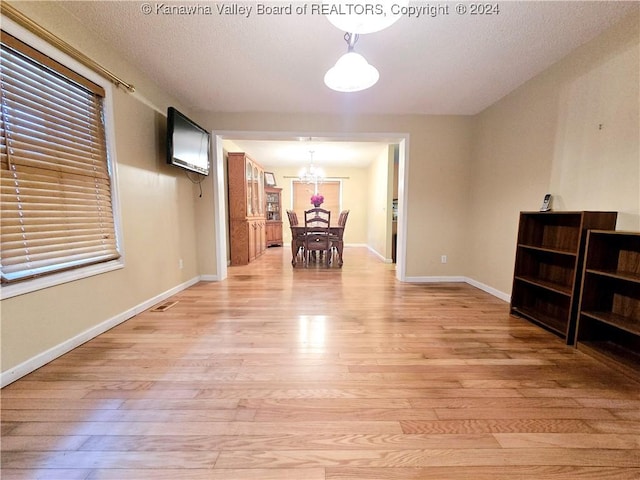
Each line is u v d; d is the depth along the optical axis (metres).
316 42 2.05
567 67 2.20
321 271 4.43
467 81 2.64
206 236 3.73
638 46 1.70
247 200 5.12
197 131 3.12
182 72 2.50
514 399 1.35
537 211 2.37
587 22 1.81
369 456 1.04
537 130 2.52
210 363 1.66
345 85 1.81
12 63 1.47
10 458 1.01
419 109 3.37
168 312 2.53
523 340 1.99
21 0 1.50
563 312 2.22
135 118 2.43
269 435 1.13
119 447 1.06
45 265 1.65
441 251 3.75
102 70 1.99
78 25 1.85
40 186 1.64
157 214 2.79
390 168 5.16
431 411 1.27
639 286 1.67
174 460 1.01
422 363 1.68
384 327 2.22
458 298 3.01
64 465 0.99
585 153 2.06
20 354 1.49
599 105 1.95
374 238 6.46
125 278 2.32
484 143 3.34
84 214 1.94
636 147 1.72
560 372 1.58
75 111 1.87
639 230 1.70
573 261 2.12
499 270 3.07
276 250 6.86
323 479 0.95
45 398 1.33
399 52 2.16
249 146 5.28
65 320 1.76
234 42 2.06
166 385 1.44
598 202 1.96
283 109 3.40
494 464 1.00
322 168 7.62
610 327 1.83
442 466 1.00
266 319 2.38
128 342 1.92
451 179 3.65
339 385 1.46
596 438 1.12
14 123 1.49
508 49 2.13
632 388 1.44
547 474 0.97
